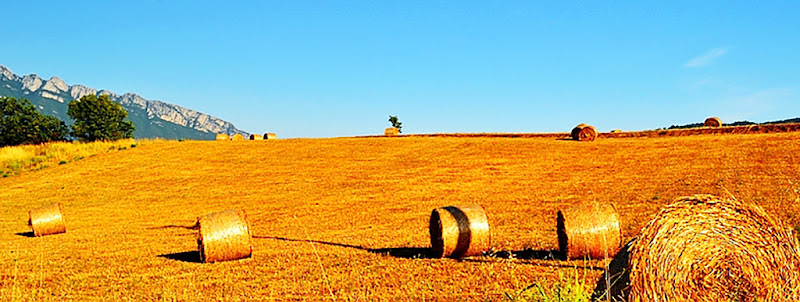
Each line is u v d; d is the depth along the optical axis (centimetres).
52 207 2055
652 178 2659
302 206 2573
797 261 649
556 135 5166
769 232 661
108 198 3139
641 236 632
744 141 3650
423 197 2612
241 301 948
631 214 1770
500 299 877
